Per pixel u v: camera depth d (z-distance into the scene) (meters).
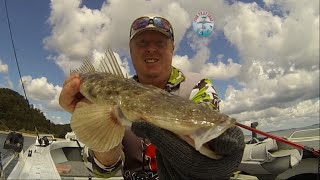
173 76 0.79
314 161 1.09
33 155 1.37
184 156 0.46
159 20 0.77
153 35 0.76
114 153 0.70
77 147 1.69
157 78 0.78
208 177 0.47
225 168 0.47
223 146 0.44
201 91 0.72
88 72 0.76
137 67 0.80
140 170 0.76
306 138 1.41
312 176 1.12
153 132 0.48
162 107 0.52
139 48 0.78
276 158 0.97
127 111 0.58
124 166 0.79
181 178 0.51
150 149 0.75
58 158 1.63
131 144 0.77
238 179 1.02
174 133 0.48
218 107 0.70
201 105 0.52
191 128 0.46
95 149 0.60
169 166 0.52
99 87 0.66
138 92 0.60
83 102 0.68
